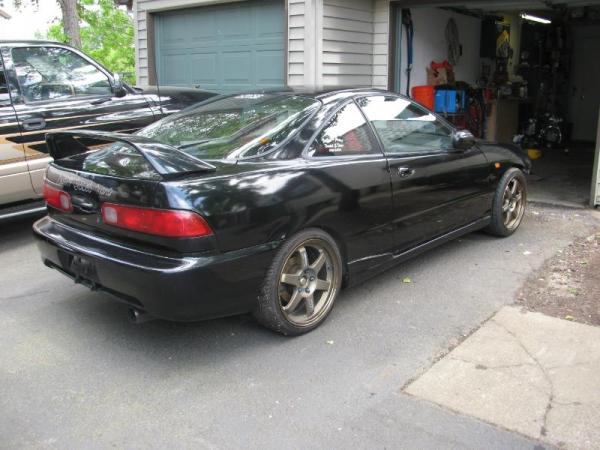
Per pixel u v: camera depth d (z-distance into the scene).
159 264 3.00
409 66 8.77
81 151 4.20
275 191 3.29
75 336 3.65
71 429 2.71
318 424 2.72
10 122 5.21
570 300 4.09
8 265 5.04
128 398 2.96
